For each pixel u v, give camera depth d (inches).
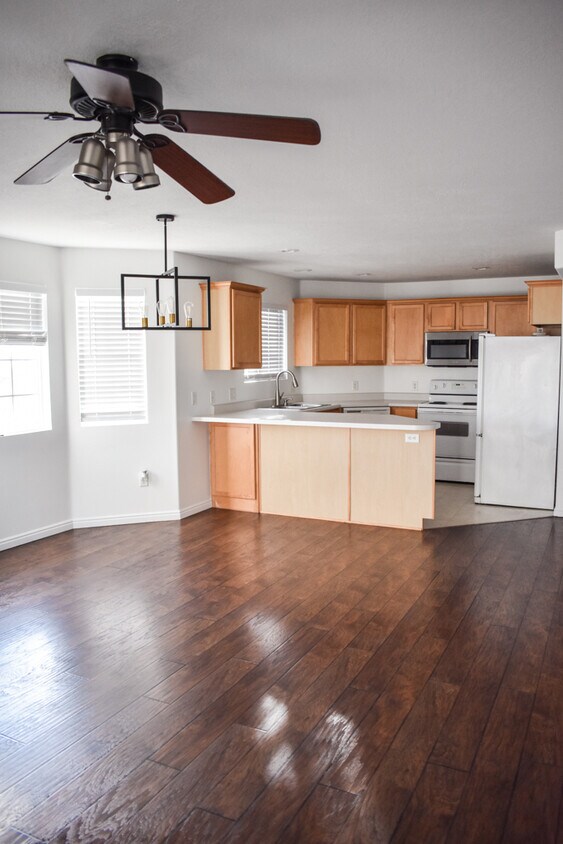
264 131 72.2
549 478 238.4
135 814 81.4
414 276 293.0
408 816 80.4
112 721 102.2
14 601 152.3
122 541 201.8
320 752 93.7
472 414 286.5
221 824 79.4
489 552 189.3
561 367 231.9
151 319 218.4
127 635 133.6
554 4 64.6
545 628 136.0
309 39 71.7
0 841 76.9
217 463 243.3
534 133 102.9
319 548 193.8
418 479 212.5
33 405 203.0
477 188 137.1
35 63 77.5
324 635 133.3
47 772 89.8
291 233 187.0
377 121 97.2
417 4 64.5
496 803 82.6
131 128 75.7
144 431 221.1
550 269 269.1
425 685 112.7
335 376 318.0
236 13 65.8
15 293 193.6
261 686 112.8
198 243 203.2
